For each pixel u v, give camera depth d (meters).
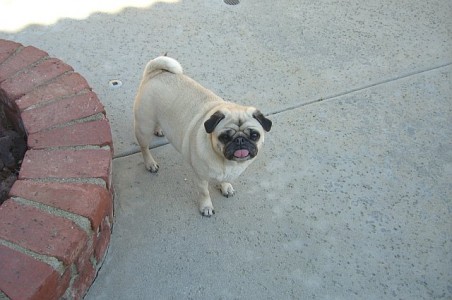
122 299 1.08
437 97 1.65
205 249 1.19
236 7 2.02
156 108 1.23
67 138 1.13
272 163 1.41
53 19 1.87
